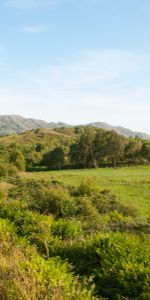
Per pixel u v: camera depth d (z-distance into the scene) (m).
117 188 63.44
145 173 96.94
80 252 11.29
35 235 12.95
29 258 9.70
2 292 7.34
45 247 11.62
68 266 9.89
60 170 131.62
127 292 8.52
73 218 19.69
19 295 7.09
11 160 122.94
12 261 8.83
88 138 142.25
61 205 21.34
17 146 170.00
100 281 9.32
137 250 10.05
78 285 8.37
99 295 8.67
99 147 141.00
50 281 7.83
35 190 27.75
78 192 27.36
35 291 7.25
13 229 13.43
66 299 7.24
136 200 48.88
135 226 16.36
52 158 141.75
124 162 139.62
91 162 141.50
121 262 9.37
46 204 21.48
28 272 8.12
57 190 22.84
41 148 184.00
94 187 27.84
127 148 142.00
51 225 14.25
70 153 143.88
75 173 105.12
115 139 140.12
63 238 13.54
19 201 21.41
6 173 75.44
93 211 21.56
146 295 8.02
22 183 34.28
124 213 25.19
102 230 15.19
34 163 150.75
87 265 10.52
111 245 10.77
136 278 8.67
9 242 11.12
